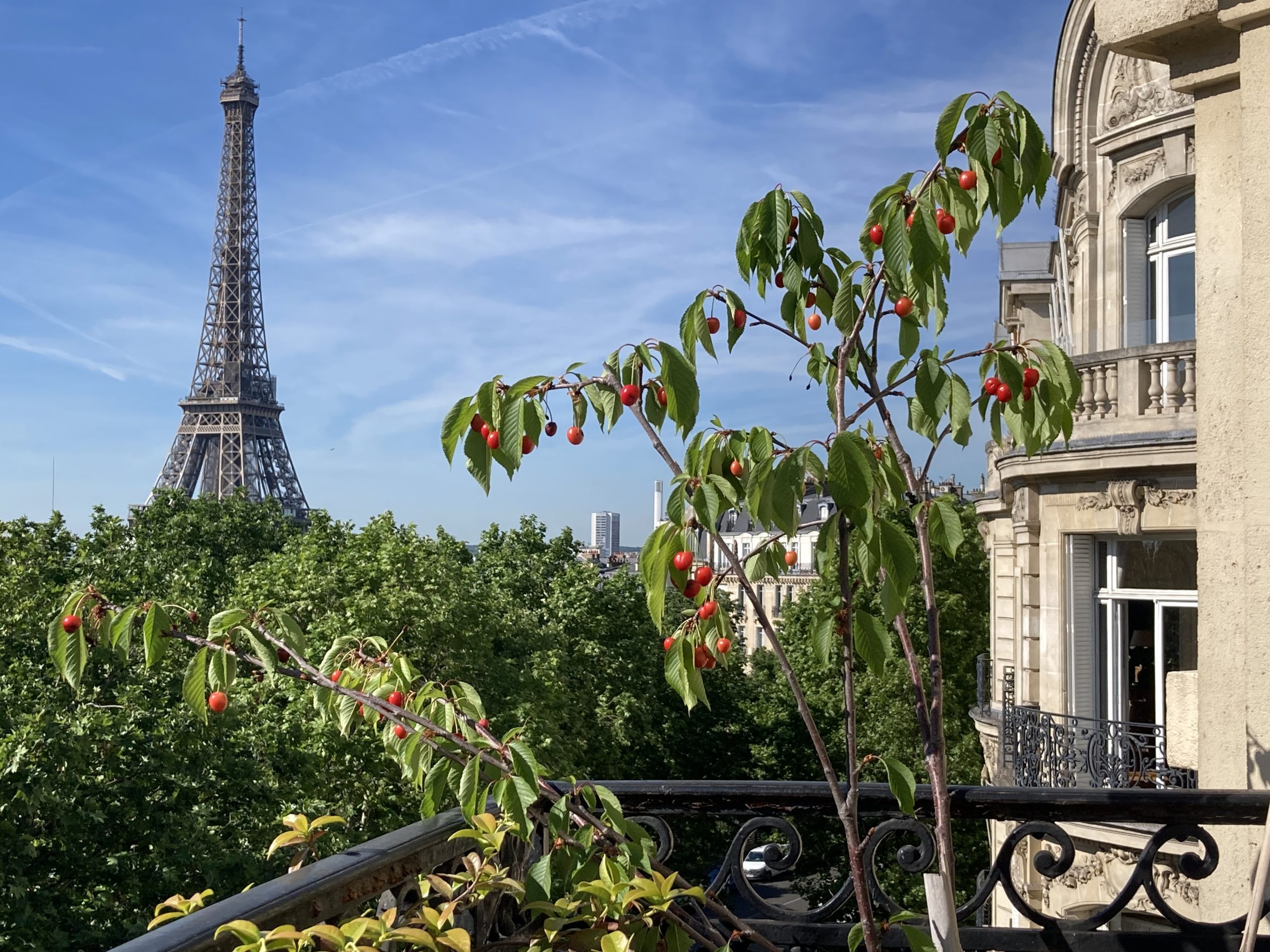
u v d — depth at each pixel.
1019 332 3.68
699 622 3.43
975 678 41.41
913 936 3.34
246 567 56.56
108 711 23.94
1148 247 17.75
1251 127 5.38
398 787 28.44
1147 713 16.64
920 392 3.36
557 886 3.48
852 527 3.30
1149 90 17.02
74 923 21.45
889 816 3.90
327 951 2.51
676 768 48.34
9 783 21.19
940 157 3.45
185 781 23.80
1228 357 5.89
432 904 3.21
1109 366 16.19
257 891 2.56
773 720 46.78
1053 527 17.53
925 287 3.45
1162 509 15.70
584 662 45.66
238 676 3.66
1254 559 5.29
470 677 35.19
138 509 60.22
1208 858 3.84
